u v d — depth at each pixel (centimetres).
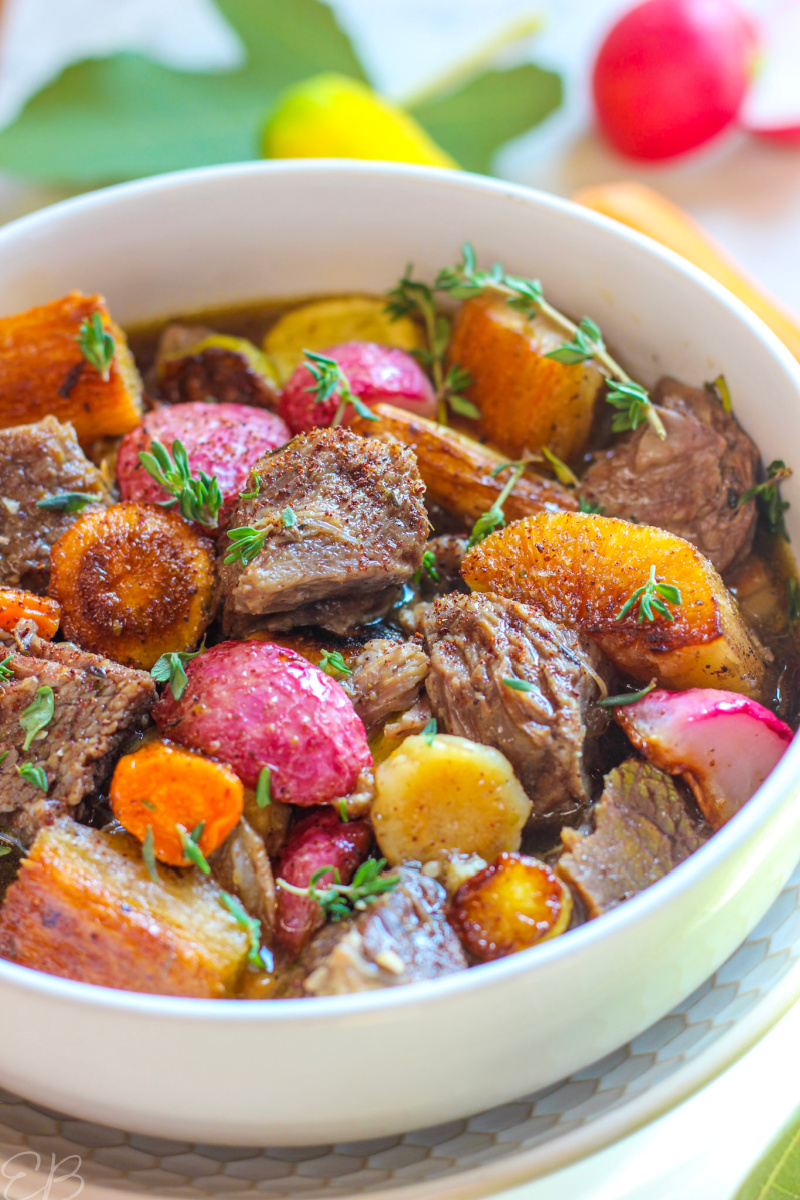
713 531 34
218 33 53
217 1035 27
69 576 33
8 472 34
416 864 30
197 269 39
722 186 48
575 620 32
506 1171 28
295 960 30
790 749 29
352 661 32
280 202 38
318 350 39
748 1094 30
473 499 35
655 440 35
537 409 36
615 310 37
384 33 53
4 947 29
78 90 47
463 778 30
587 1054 29
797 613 34
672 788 31
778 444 34
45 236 37
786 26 50
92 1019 27
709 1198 29
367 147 43
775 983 30
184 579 33
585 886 30
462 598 32
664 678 32
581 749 31
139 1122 29
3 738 31
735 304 35
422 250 38
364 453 33
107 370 36
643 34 46
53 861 29
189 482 33
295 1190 29
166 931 29
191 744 31
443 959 29
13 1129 30
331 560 32
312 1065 27
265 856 30
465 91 47
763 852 29
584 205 42
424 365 38
